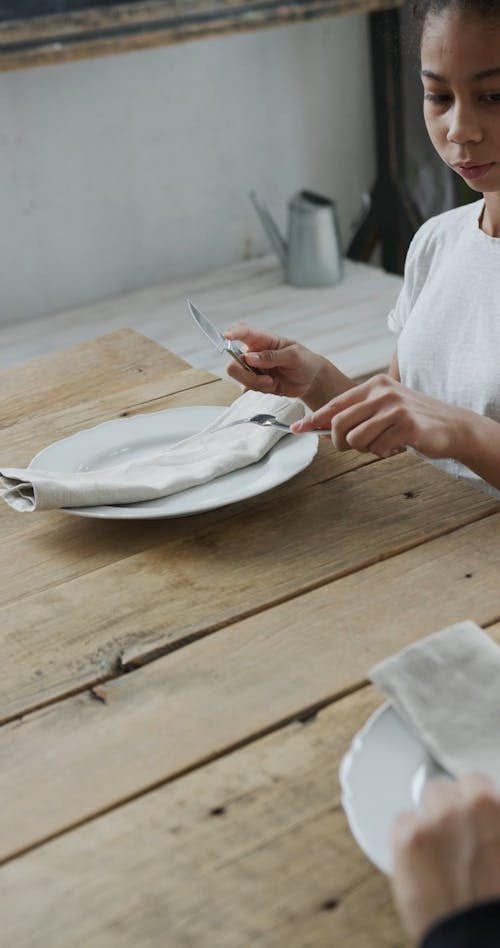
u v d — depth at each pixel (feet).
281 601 3.16
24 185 10.00
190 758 2.57
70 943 2.12
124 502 3.63
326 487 3.75
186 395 4.63
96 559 3.48
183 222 10.91
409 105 11.08
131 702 2.79
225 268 11.24
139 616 3.15
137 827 2.38
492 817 1.89
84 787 2.52
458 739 2.31
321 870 2.21
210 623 3.08
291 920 2.11
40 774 2.58
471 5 3.61
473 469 3.65
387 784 2.27
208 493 3.71
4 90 9.59
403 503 3.60
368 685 2.75
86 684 2.88
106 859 2.31
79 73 9.87
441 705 2.39
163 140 10.50
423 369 4.80
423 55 3.88
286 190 11.35
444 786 2.00
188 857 2.28
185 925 2.13
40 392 4.82
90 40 9.28
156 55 10.14
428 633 2.93
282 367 4.50
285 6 9.93
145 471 3.80
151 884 2.23
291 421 4.03
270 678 2.82
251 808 2.39
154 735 2.66
